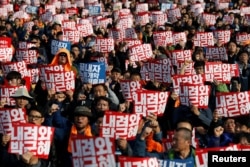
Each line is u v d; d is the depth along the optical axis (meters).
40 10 65.06
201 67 30.48
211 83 29.64
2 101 26.06
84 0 70.62
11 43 42.59
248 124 25.16
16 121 22.14
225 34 44.59
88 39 44.34
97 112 23.08
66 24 48.88
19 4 72.81
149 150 21.53
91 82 31.06
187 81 27.75
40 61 39.16
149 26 48.16
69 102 27.27
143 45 37.03
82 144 18.47
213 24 55.97
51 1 69.94
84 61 36.12
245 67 33.59
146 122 21.58
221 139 22.53
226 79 30.70
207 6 72.25
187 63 31.67
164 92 24.70
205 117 25.69
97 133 21.97
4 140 20.77
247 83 33.16
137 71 32.31
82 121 20.64
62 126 23.45
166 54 38.69
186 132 18.88
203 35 42.84
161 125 26.84
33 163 20.17
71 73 29.02
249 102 25.52
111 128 21.52
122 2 73.19
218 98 25.72
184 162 18.72
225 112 25.70
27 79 31.88
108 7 70.12
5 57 37.50
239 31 50.66
